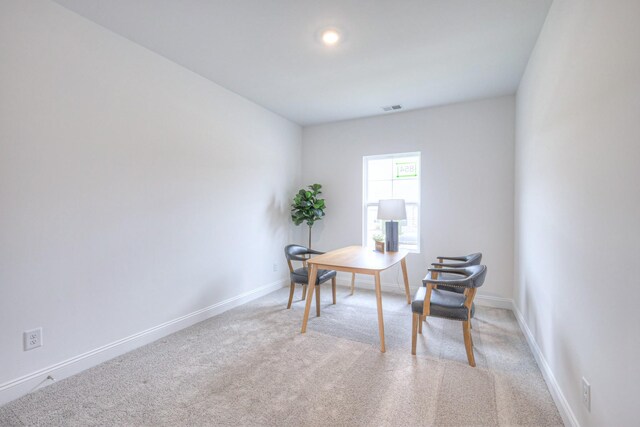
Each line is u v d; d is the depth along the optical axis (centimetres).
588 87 146
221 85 336
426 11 208
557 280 190
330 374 218
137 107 254
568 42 172
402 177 436
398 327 303
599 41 134
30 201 192
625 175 113
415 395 194
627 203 111
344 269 275
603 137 131
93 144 224
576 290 159
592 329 140
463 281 222
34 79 193
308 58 275
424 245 405
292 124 468
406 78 315
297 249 379
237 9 208
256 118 392
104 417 173
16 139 185
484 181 374
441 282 231
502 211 365
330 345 263
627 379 110
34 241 194
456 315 231
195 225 309
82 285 219
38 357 197
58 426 166
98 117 227
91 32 222
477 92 351
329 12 210
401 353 250
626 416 111
